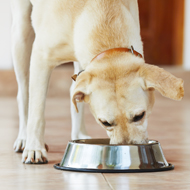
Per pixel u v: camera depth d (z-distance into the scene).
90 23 2.64
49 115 5.69
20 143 3.09
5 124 4.75
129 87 2.34
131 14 2.78
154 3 10.34
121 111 2.32
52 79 8.49
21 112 3.27
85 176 2.24
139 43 2.68
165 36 10.41
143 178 2.18
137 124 2.37
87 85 2.40
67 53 2.77
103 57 2.50
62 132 4.11
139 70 2.38
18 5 3.23
